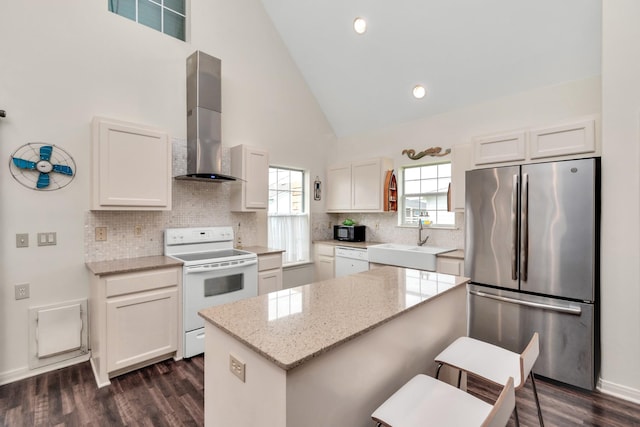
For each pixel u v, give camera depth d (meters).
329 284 1.81
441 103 3.63
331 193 4.67
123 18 2.78
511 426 1.80
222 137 3.49
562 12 2.48
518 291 2.44
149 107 2.92
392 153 4.25
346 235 4.44
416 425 1.00
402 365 1.42
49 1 2.40
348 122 4.62
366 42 3.49
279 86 4.10
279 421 0.92
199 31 3.28
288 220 4.32
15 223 2.27
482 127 3.39
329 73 4.13
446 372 1.79
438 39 3.08
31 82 2.32
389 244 4.12
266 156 3.61
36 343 2.34
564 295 2.21
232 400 1.15
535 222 2.33
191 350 2.62
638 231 1.98
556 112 2.90
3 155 2.21
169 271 2.53
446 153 3.69
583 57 2.65
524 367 1.15
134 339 2.33
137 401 2.02
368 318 1.24
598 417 1.87
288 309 1.35
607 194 2.07
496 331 2.54
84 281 2.56
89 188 2.58
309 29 3.79
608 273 2.07
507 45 2.84
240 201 3.41
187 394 2.10
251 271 3.07
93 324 2.46
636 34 1.97
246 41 3.72
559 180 2.22
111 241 2.71
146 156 2.60
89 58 2.59
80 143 2.53
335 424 1.07
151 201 2.62
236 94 3.63
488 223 2.59
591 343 2.12
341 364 1.09
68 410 1.92
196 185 3.29
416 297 1.54
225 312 1.31
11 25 2.24
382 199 4.01
